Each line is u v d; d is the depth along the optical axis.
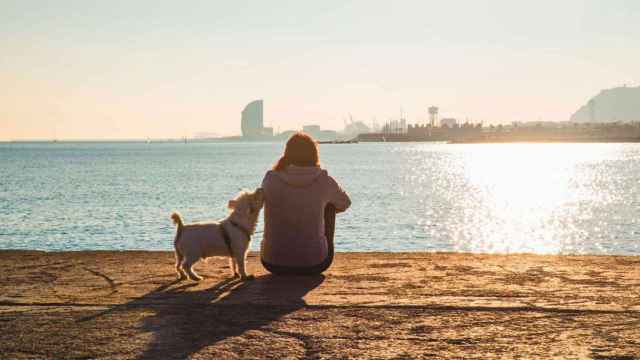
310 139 6.54
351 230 31.53
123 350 3.92
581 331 4.29
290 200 6.28
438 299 5.22
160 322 4.57
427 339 4.12
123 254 7.93
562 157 164.12
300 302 5.16
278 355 3.81
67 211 37.94
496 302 5.10
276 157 169.12
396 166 114.38
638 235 31.06
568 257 7.51
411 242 27.97
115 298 5.39
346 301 5.18
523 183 70.44
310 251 6.32
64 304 5.17
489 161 139.00
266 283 6.07
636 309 4.86
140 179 72.19
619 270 6.59
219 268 7.08
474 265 6.96
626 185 67.31
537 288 5.66
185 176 79.06
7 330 4.39
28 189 56.25
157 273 6.66
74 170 95.62
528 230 32.84
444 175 85.75
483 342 4.06
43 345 4.04
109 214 36.25
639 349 3.90
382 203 46.22
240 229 6.24
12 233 28.44
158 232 28.73
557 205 46.34
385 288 5.72
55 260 7.46
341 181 72.38
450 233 31.14
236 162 131.88
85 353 3.87
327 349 3.92
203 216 35.59
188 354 3.83
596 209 43.56
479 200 49.75
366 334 4.23
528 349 3.91
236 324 4.51
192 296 5.46
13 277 6.40
